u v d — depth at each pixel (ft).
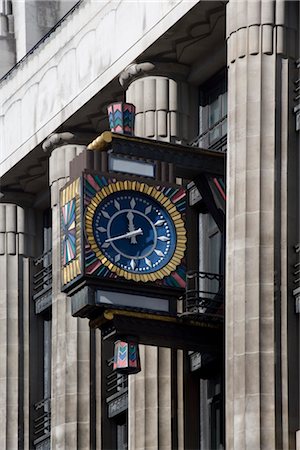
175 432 178.60
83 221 165.58
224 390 175.73
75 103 195.52
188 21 179.52
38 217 213.87
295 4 168.96
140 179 167.94
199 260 183.21
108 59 190.08
